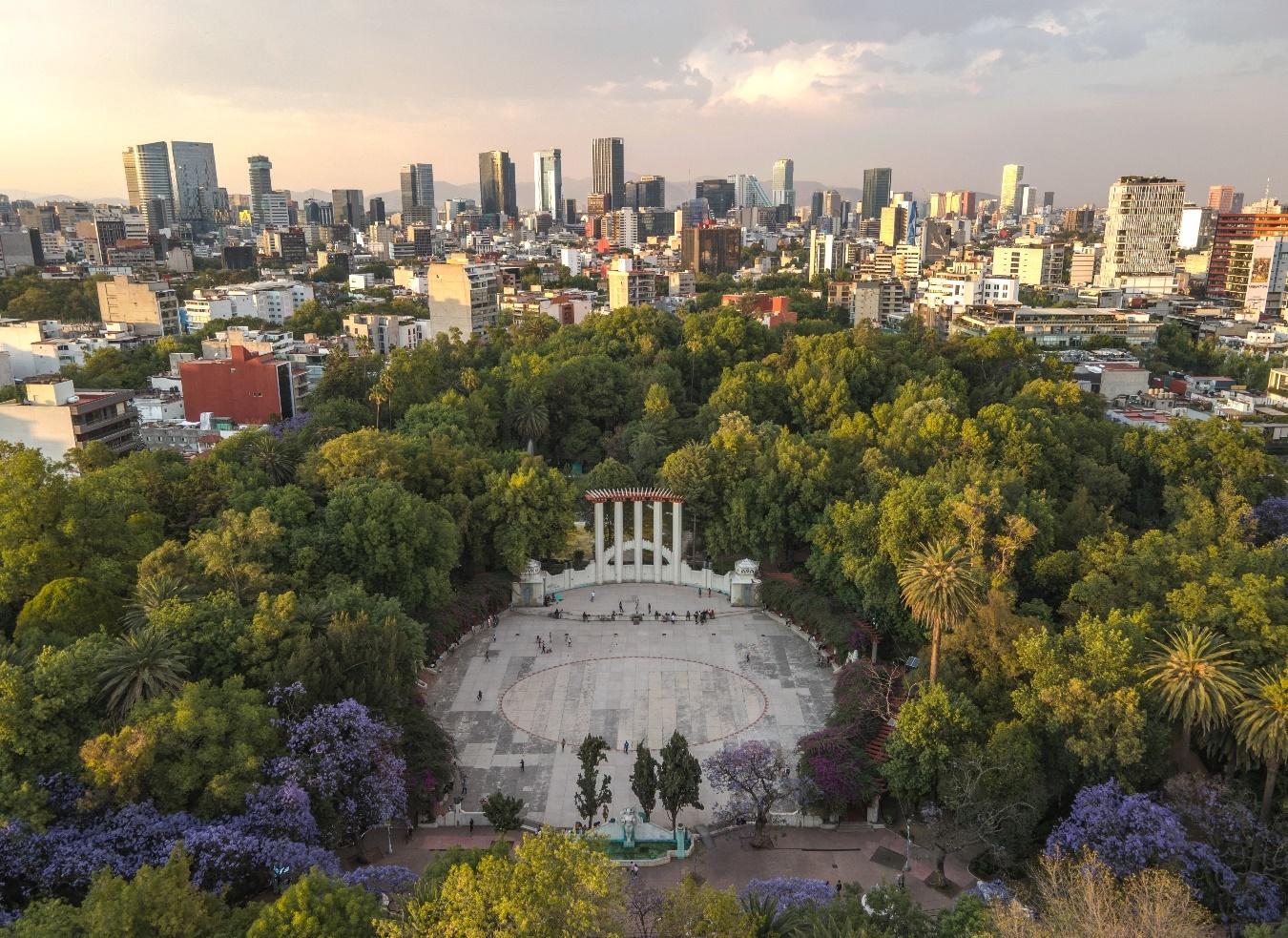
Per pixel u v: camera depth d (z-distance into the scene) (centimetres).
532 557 13525
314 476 12388
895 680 9425
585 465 17688
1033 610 9775
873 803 8238
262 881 6425
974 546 10062
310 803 7031
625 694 10488
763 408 17488
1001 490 11394
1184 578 9275
